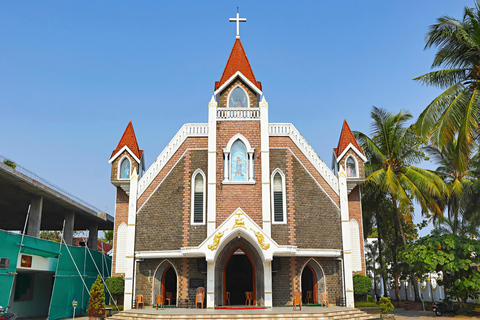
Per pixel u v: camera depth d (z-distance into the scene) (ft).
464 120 87.86
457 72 99.50
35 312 123.44
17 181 94.63
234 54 119.96
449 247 98.94
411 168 133.90
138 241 101.40
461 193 120.47
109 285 102.27
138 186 104.27
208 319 79.61
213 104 106.32
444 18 96.89
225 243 95.35
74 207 122.72
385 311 95.81
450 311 105.29
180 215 100.83
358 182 111.24
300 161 106.22
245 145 105.19
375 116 143.13
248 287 105.50
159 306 96.78
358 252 110.11
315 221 103.09
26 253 93.35
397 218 135.13
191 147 105.50
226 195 101.65
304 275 107.45
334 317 83.20
